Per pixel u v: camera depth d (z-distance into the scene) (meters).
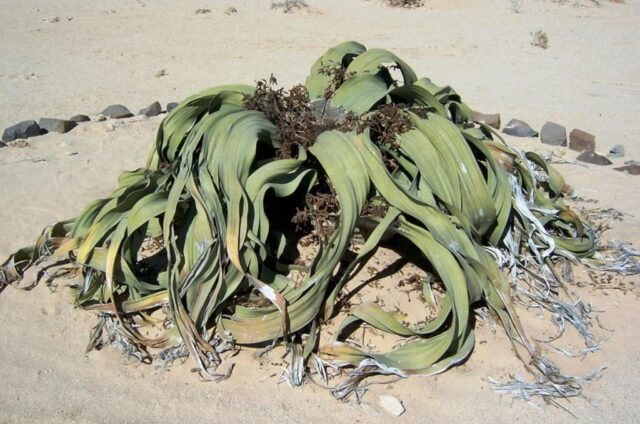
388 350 3.31
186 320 3.20
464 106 4.17
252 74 6.68
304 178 3.62
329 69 4.18
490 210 3.53
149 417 3.01
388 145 3.63
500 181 3.70
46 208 4.21
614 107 6.18
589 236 3.91
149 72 6.68
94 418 3.01
